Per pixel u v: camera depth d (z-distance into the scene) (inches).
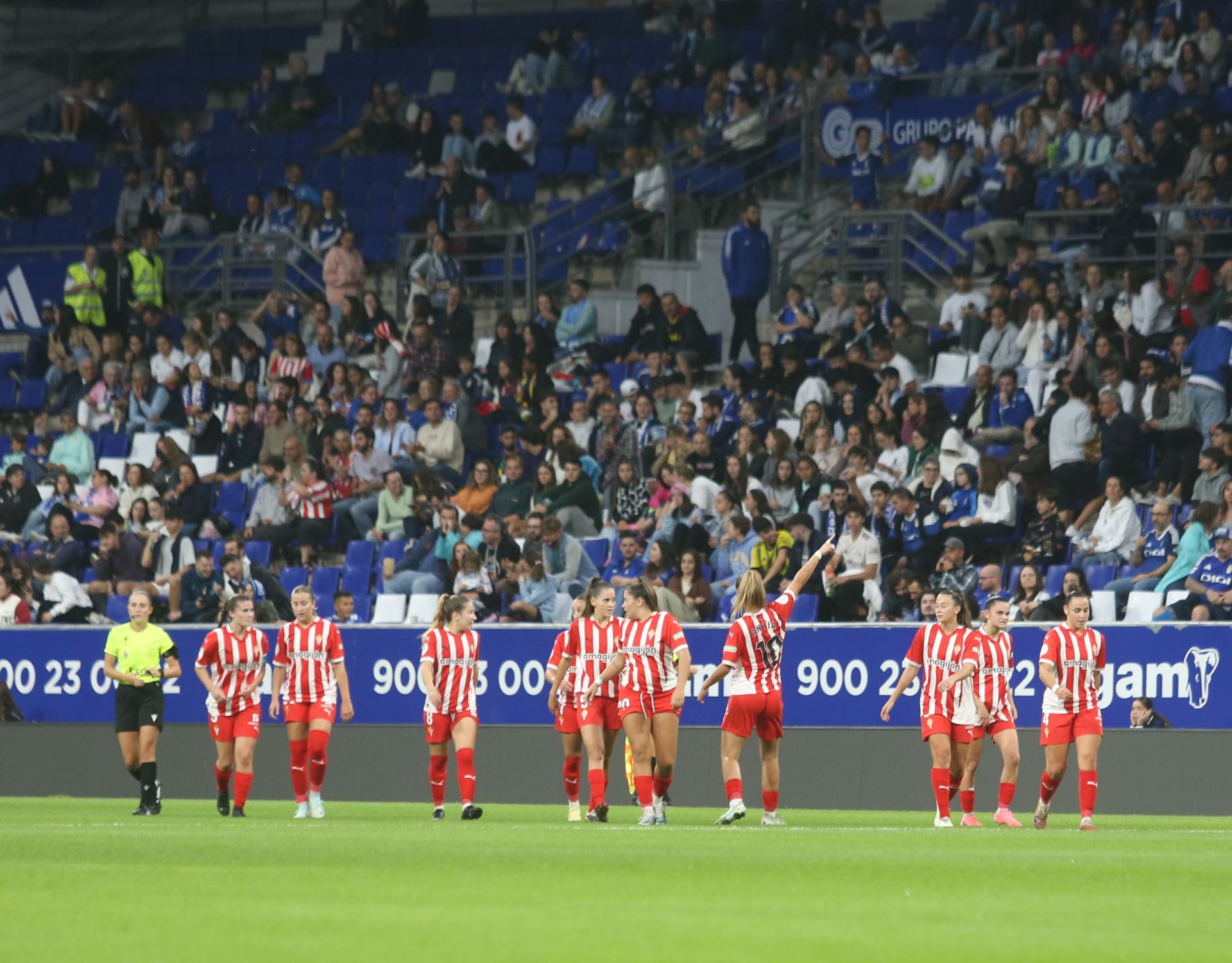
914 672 2100.1
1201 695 2480.3
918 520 2992.1
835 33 4426.7
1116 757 2519.7
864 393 3383.4
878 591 2893.7
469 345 3917.3
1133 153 3705.7
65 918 1112.8
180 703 3117.6
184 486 3624.5
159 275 4382.4
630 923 1088.8
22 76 5452.8
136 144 5108.3
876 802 2655.0
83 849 1665.8
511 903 1190.9
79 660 3171.8
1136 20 3993.6
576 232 4279.0
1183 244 3324.3
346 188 4776.1
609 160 4552.2
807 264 4010.8
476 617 3063.5
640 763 2085.4
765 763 2087.8
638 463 3393.2
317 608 3339.1
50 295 4596.5
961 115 4104.3
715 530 3112.7
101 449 3998.5
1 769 3198.8
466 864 1488.7
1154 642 2516.0
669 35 4864.7
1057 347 3312.0
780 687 2074.3
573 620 2204.7
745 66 4569.4
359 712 3002.0
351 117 5044.3
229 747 2381.9
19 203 5073.8
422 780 2942.9
